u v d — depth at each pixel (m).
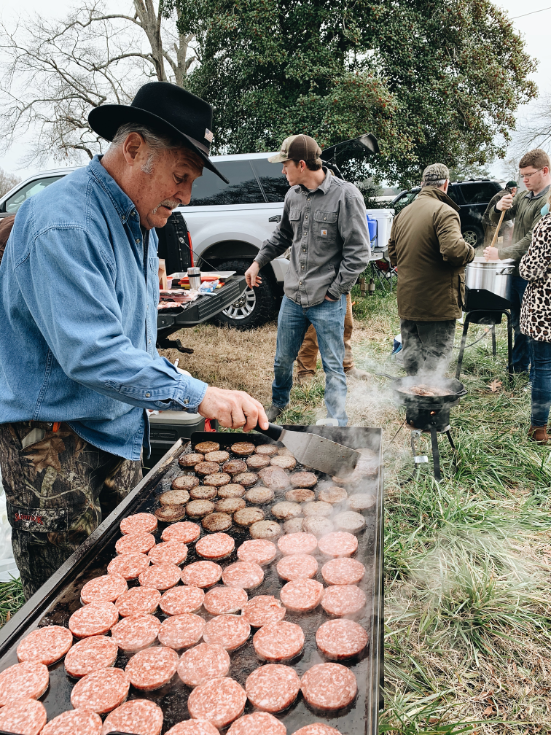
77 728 0.95
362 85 10.36
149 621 1.25
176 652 1.16
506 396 4.24
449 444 3.49
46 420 1.47
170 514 1.66
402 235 3.69
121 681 1.07
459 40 11.98
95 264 1.31
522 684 1.82
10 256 1.34
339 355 3.36
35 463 1.52
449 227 3.33
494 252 4.25
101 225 1.35
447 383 3.15
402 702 1.69
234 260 6.29
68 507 1.58
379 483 1.73
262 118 11.88
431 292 3.62
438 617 2.06
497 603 2.13
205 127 1.38
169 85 1.33
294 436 1.55
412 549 2.47
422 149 12.95
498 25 12.55
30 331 1.42
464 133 12.91
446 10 11.77
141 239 1.56
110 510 1.97
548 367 3.32
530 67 12.86
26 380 1.45
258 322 6.50
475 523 2.60
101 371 1.22
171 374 1.28
